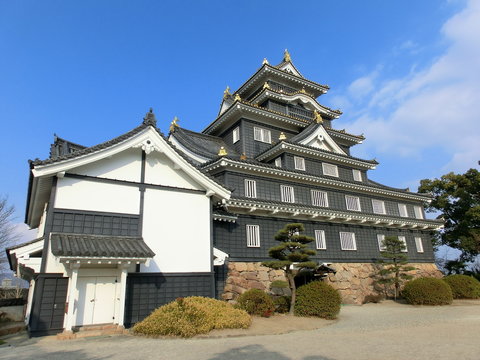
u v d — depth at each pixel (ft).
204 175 51.06
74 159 42.06
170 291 45.27
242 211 73.51
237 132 99.04
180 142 97.76
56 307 37.96
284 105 109.70
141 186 47.26
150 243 45.70
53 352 29.09
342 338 36.88
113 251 38.06
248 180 79.71
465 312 62.44
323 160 97.35
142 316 42.45
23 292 100.63
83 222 42.11
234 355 27.71
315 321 50.60
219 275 65.62
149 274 44.42
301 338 36.88
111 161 46.16
